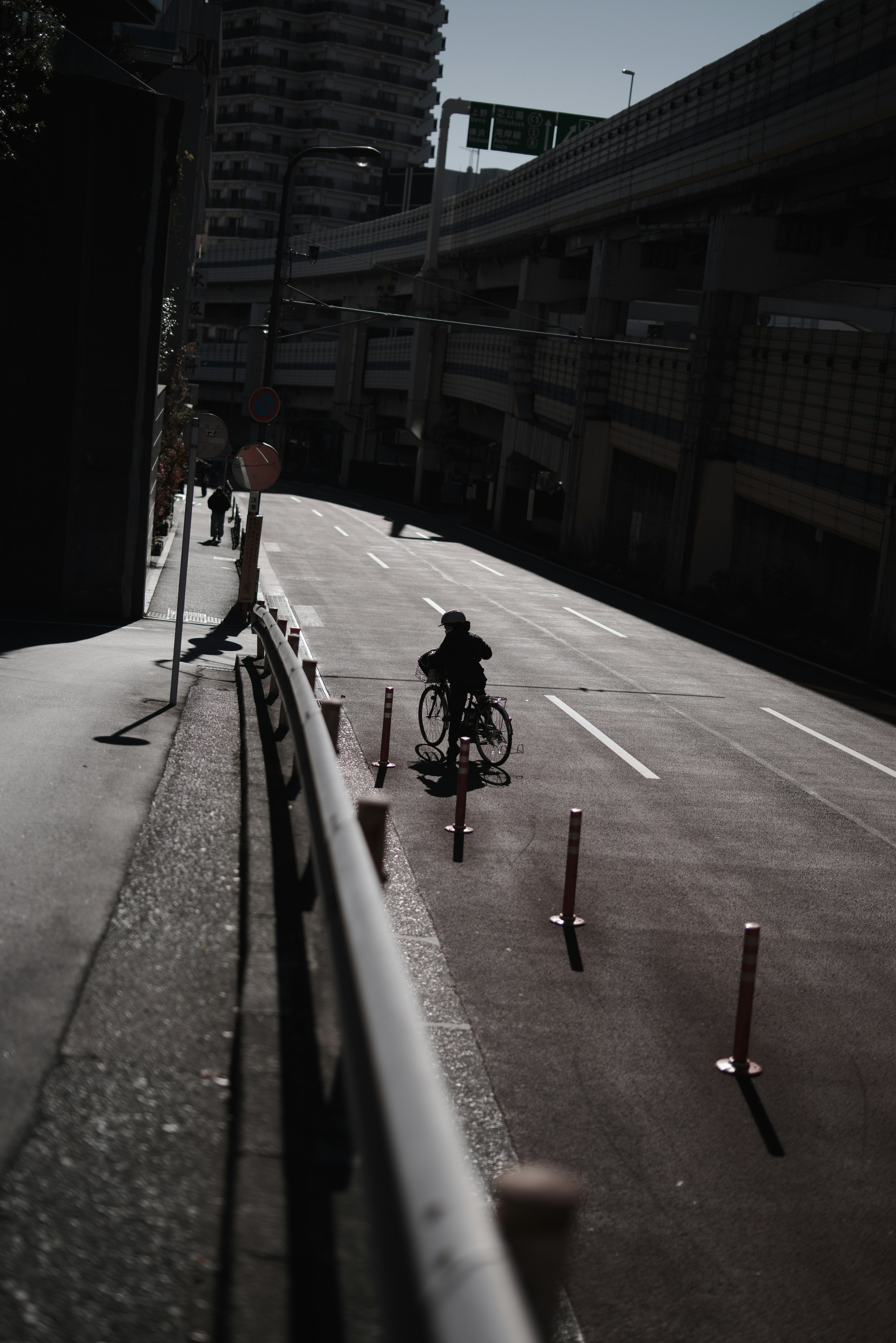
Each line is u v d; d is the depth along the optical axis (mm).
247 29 120125
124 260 21031
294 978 5410
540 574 42750
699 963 8305
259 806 8625
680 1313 4465
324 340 97500
